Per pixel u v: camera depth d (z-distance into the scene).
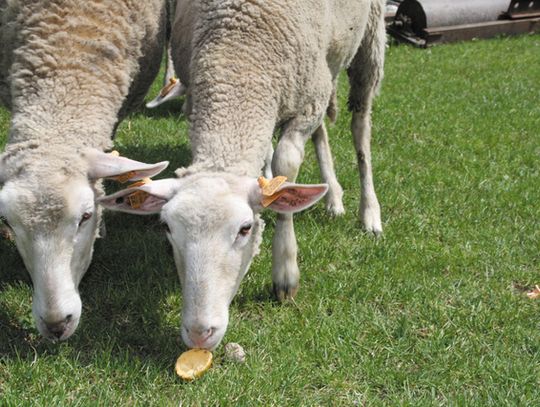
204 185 2.33
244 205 2.33
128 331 2.55
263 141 2.49
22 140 2.47
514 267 2.84
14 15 2.63
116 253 2.82
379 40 3.02
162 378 2.41
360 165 3.05
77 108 2.54
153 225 2.97
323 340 2.54
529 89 4.93
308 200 2.39
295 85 2.59
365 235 2.98
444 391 2.45
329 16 2.71
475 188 3.28
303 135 2.68
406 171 3.38
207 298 2.29
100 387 2.38
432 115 4.12
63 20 2.60
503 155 3.56
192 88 2.57
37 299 2.37
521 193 3.23
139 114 3.74
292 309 2.66
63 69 2.57
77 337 2.51
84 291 2.68
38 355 2.46
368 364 2.48
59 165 2.40
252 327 2.58
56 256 2.37
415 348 2.54
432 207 3.13
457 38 6.64
